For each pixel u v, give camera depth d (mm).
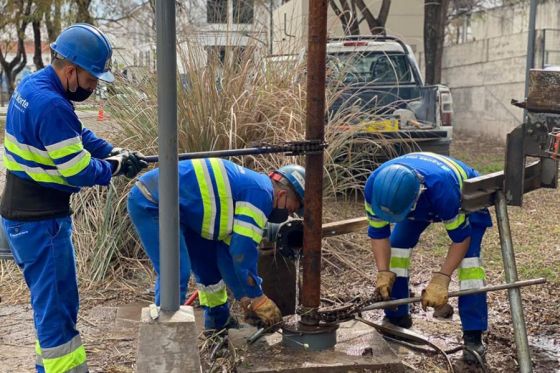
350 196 6426
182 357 2988
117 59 6492
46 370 3309
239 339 3807
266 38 6582
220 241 3928
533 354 4074
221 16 6434
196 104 5824
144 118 5945
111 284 5262
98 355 4035
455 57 19688
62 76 3258
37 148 3145
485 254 6129
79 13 19219
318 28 3350
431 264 5855
